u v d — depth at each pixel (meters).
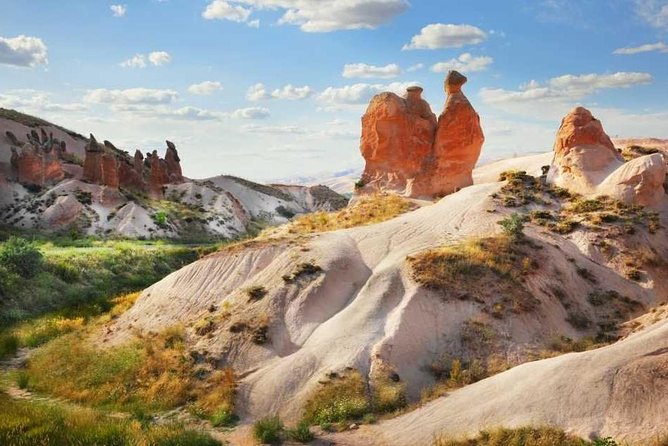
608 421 17.14
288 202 158.12
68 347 32.41
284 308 30.14
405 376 24.58
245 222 118.38
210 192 118.19
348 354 25.59
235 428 22.27
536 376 20.16
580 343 26.38
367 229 38.25
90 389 26.66
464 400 20.98
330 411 22.39
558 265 31.91
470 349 25.92
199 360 27.81
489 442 17.42
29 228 80.69
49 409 22.36
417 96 52.16
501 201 39.41
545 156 77.69
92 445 18.17
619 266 33.06
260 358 27.22
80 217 84.62
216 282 35.34
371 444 19.48
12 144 115.69
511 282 29.59
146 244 76.62
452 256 31.17
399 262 31.84
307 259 33.66
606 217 36.09
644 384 17.80
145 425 21.12
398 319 27.14
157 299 36.59
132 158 141.88
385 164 51.19
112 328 35.03
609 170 40.78
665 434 15.88
